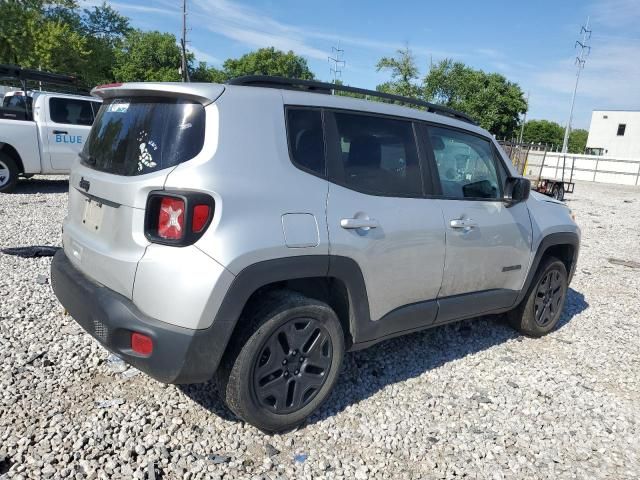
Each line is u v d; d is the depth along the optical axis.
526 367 4.27
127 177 2.72
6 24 31.75
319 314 2.99
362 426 3.19
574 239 5.02
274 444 2.94
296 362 2.97
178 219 2.52
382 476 2.78
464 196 3.94
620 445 3.29
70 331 4.06
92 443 2.78
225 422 3.07
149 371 2.59
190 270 2.51
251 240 2.63
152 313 2.56
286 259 2.77
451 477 2.82
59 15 39.22
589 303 6.29
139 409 3.11
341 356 3.16
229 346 2.78
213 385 3.44
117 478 2.55
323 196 2.99
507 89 47.41
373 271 3.22
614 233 11.99
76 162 3.42
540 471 2.96
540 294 4.83
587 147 56.56
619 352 4.79
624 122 54.25
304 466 2.77
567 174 36.75
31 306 4.48
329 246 2.94
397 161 3.49
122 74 58.22
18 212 8.51
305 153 3.00
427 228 3.52
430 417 3.38
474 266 3.96
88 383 3.36
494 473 2.89
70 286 2.96
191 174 2.55
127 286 2.63
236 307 2.63
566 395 3.86
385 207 3.29
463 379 3.95
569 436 3.33
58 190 11.17
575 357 4.59
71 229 3.27
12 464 2.57
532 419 3.49
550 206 4.91
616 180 35.53
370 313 3.29
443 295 3.81
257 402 2.84
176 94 2.71
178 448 2.82
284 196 2.81
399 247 3.35
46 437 2.79
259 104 2.86
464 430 3.27
